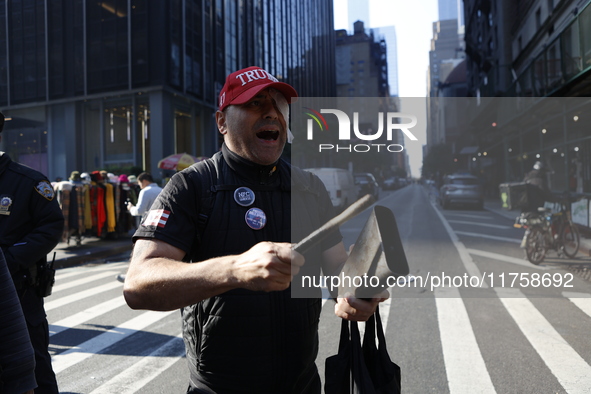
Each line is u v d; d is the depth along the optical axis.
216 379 1.23
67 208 9.52
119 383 3.13
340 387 1.23
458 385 2.94
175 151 22.25
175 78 21.84
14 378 1.13
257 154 1.27
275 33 35.88
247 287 0.85
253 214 1.25
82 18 22.19
